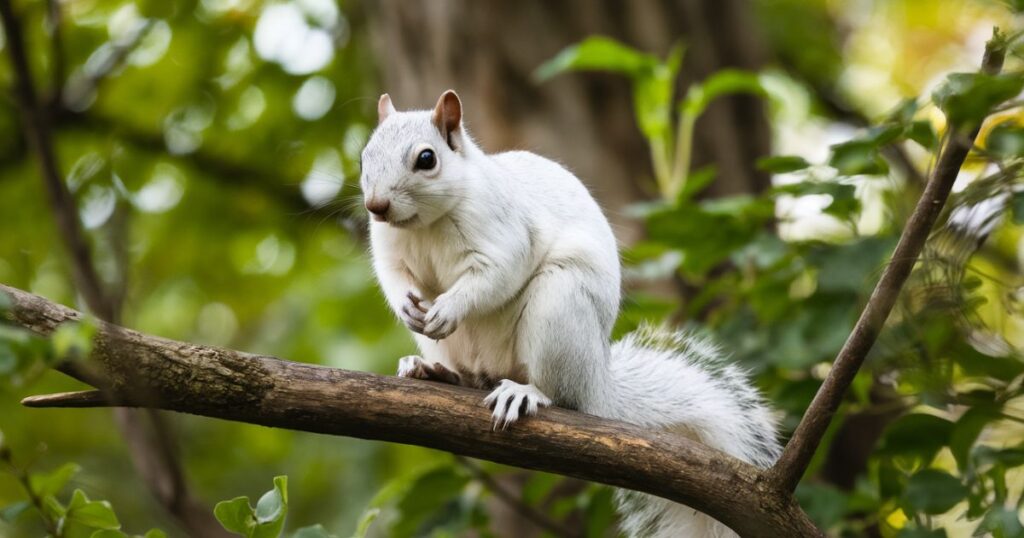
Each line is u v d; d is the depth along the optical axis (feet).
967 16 67.62
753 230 35.78
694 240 36.04
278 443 62.18
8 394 23.47
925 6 69.00
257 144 64.34
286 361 24.68
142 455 36.40
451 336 31.40
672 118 50.49
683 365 33.24
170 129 63.72
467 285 29.25
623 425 25.48
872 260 32.37
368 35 63.46
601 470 25.07
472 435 25.18
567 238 30.25
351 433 24.86
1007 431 29.76
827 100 72.59
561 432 25.21
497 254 29.48
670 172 45.09
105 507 22.77
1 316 22.76
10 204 61.77
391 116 31.53
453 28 50.14
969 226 26.63
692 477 24.61
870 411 31.86
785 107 40.09
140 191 62.34
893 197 33.63
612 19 50.70
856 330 23.76
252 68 63.00
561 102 49.39
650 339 34.55
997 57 24.47
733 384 32.91
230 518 22.95
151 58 62.44
